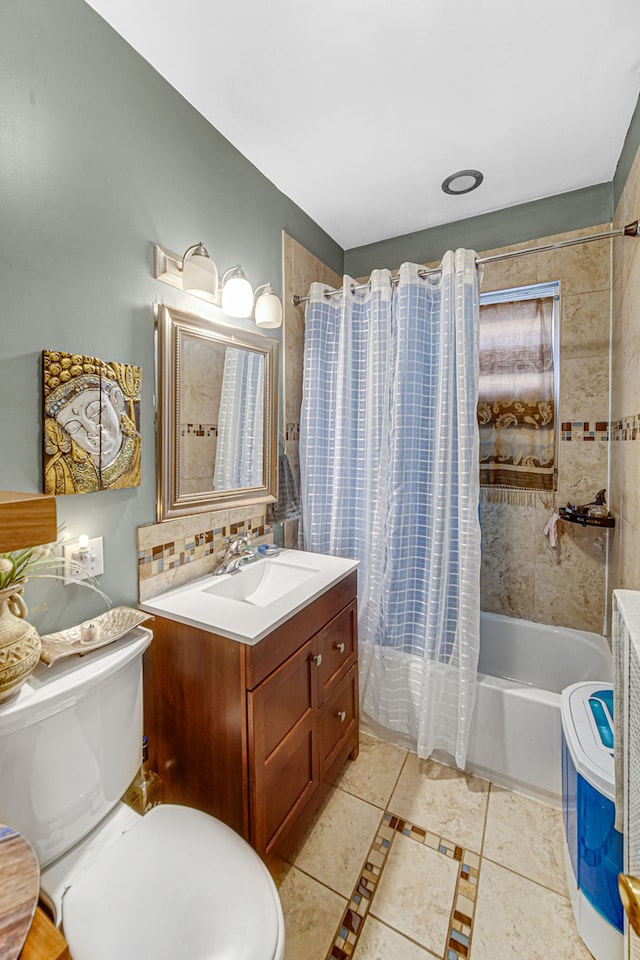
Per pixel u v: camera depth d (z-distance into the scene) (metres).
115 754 1.01
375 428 1.90
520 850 1.35
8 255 0.93
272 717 1.17
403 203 2.01
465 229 2.16
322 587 1.43
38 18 0.96
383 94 1.37
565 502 2.03
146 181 1.25
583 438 1.98
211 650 1.14
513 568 2.16
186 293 1.41
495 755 1.62
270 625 1.14
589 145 1.62
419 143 1.60
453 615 1.72
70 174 1.04
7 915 0.51
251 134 1.55
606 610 1.97
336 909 1.17
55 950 0.51
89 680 0.91
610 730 1.19
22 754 0.81
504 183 1.86
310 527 2.02
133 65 1.19
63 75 1.02
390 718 1.82
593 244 1.90
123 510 1.23
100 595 1.17
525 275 2.04
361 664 1.95
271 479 1.83
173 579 1.41
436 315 1.79
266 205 1.80
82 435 1.08
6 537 0.65
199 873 0.87
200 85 1.33
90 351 1.11
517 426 2.12
